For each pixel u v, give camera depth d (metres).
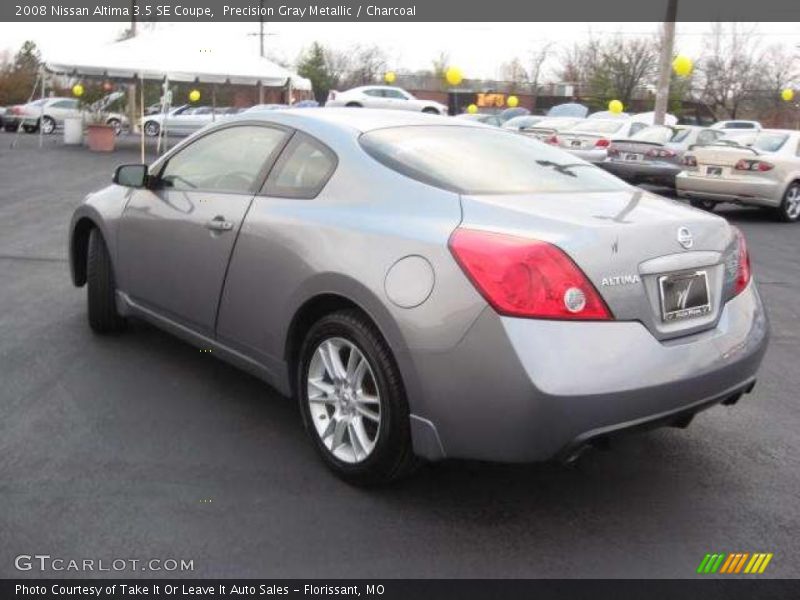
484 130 4.20
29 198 11.95
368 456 3.22
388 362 3.10
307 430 3.55
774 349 5.73
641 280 2.97
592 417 2.78
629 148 16.17
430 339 2.90
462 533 3.04
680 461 3.74
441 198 3.22
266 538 2.96
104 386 4.36
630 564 2.88
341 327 3.27
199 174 4.35
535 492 3.39
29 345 5.00
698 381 3.03
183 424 3.92
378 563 2.84
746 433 4.10
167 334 5.30
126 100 30.34
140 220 4.55
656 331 3.00
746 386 3.36
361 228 3.27
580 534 3.07
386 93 31.81
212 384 4.45
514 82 61.19
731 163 13.09
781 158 13.00
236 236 3.82
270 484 3.35
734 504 3.34
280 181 3.82
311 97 38.88
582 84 56.53
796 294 7.62
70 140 23.73
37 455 3.53
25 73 48.22
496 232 2.94
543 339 2.76
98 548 2.85
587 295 2.84
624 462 3.71
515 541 3.01
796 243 10.95
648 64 48.81
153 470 3.43
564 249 2.84
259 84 23.72
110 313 5.11
